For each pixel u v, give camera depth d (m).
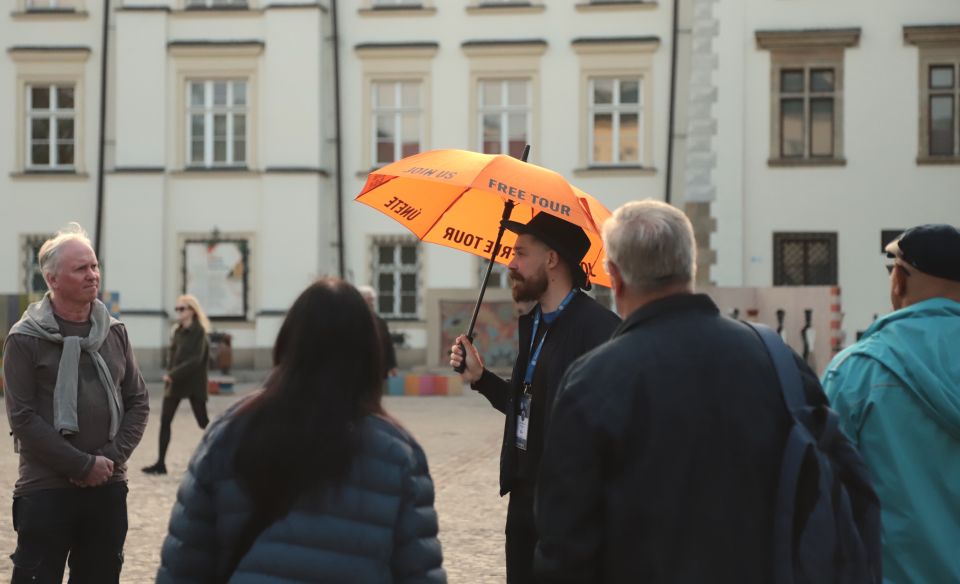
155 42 30.06
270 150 29.80
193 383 13.01
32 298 24.53
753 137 28.53
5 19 30.52
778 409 3.24
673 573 3.11
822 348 22.28
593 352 3.30
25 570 5.18
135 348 29.83
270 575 2.95
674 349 3.23
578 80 29.48
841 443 3.30
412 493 3.07
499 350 25.56
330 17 30.00
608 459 3.18
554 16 29.58
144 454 14.64
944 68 28.19
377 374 3.19
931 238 3.98
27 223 30.48
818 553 3.09
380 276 30.06
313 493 2.98
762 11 28.52
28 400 5.22
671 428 3.15
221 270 29.95
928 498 3.75
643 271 3.37
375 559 2.99
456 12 29.83
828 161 28.27
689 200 28.69
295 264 29.69
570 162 29.53
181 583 3.03
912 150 28.17
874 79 28.23
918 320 3.91
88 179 30.36
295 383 3.08
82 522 5.34
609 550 3.16
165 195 30.05
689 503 3.13
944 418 3.73
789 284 28.50
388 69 29.95
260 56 29.94
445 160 5.04
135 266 29.95
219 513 3.03
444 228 5.80
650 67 29.23
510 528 4.91
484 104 29.92
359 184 29.97
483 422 18.78
